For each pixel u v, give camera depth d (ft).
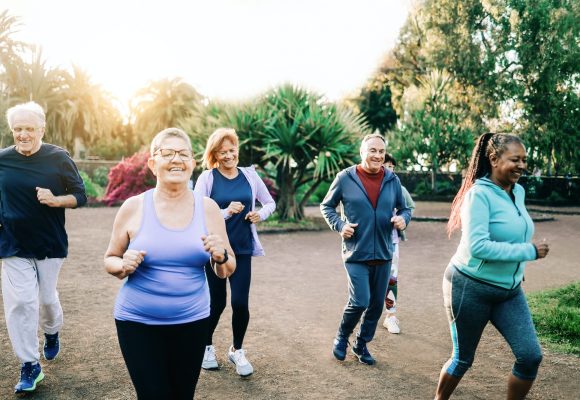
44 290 11.72
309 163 49.93
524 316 8.91
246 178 12.86
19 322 10.89
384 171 12.98
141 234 7.29
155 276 7.27
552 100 81.20
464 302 8.97
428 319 17.53
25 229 10.97
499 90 82.48
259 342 14.80
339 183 12.80
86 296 19.92
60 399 10.70
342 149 45.80
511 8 79.05
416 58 101.71
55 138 130.11
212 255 7.36
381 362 13.28
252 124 46.42
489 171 9.37
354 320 12.82
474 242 8.55
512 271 8.79
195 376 7.68
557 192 86.63
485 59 82.53
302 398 10.94
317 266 27.94
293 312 18.21
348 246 12.62
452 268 9.27
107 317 16.97
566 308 17.60
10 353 13.32
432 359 13.52
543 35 77.51
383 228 12.44
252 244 12.59
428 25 88.07
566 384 11.85
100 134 138.10
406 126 83.92
